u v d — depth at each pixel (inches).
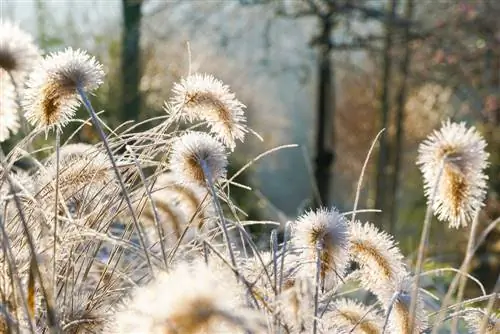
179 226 103.8
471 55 612.7
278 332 67.4
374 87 763.4
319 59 660.7
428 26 620.7
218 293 52.2
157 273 77.9
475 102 619.5
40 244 84.7
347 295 116.0
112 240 80.8
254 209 433.7
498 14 594.9
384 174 697.0
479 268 388.8
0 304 68.7
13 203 93.7
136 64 557.9
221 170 80.9
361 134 1007.0
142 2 578.9
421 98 772.6
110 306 82.5
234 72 662.5
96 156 91.0
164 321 51.0
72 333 78.4
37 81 78.5
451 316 81.7
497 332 81.7
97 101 402.0
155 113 545.6
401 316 78.0
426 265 153.6
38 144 164.7
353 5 611.5
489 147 613.6
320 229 78.7
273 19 628.4
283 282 82.7
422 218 623.2
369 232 84.2
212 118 85.9
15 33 72.7
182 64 579.5
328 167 730.8
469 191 69.4
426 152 70.5
